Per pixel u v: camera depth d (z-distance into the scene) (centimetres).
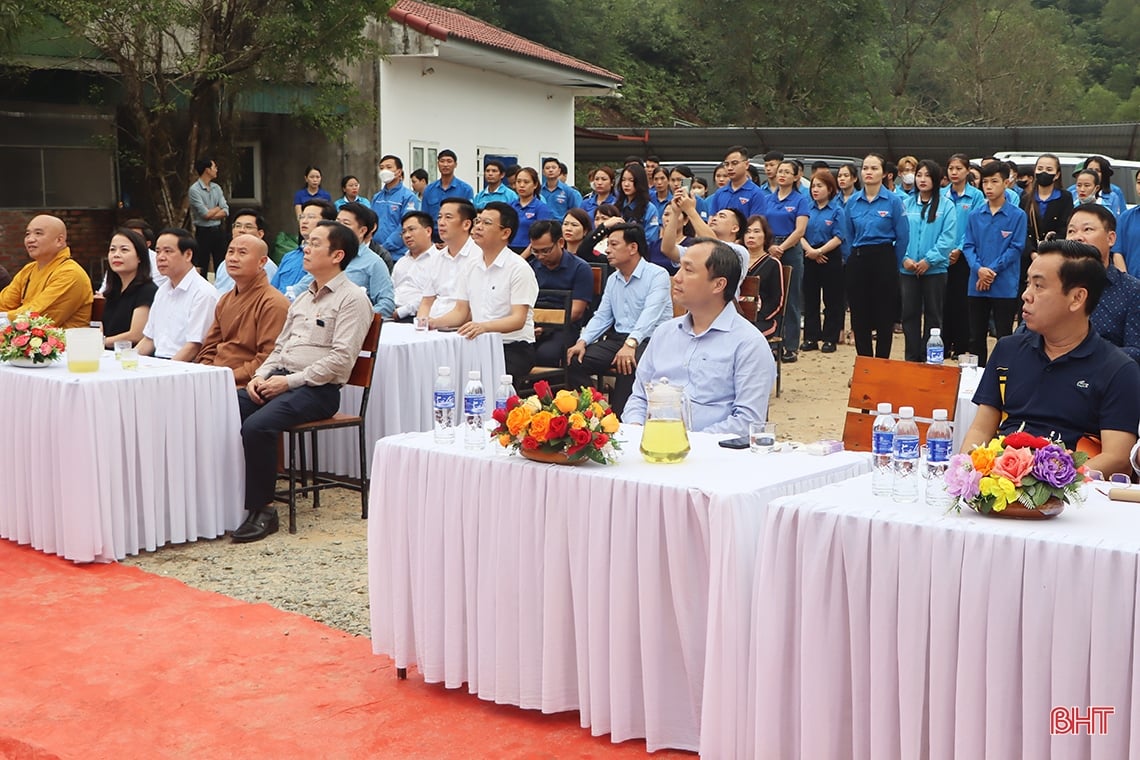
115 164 1588
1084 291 379
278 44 1395
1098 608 262
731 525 319
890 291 974
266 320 624
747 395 454
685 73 3853
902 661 288
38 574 511
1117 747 263
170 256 652
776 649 308
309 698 382
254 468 569
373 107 1570
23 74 1401
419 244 835
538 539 357
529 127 2075
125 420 530
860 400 486
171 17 1351
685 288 456
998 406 407
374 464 398
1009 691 276
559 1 3316
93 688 389
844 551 296
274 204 1720
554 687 360
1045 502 284
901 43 4059
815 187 1128
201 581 508
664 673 342
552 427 349
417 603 388
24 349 559
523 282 737
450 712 372
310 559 540
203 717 368
